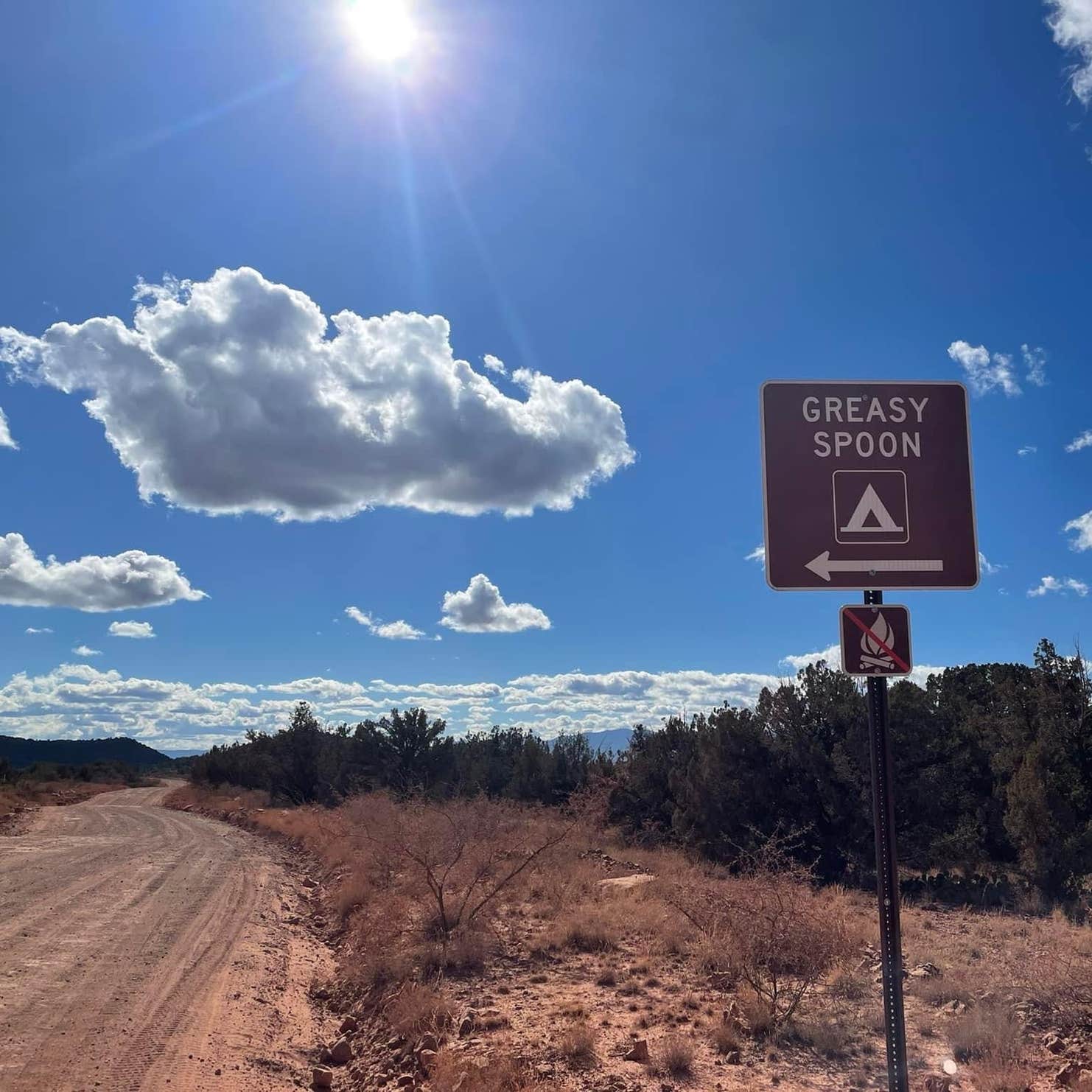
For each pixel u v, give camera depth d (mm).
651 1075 7094
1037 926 14164
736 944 9891
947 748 21812
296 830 31391
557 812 28719
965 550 4980
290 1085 7875
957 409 5098
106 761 103000
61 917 15305
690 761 25656
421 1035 8641
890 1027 4430
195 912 16141
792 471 4996
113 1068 7898
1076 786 19047
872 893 18688
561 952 12188
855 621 4801
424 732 44688
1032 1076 6680
